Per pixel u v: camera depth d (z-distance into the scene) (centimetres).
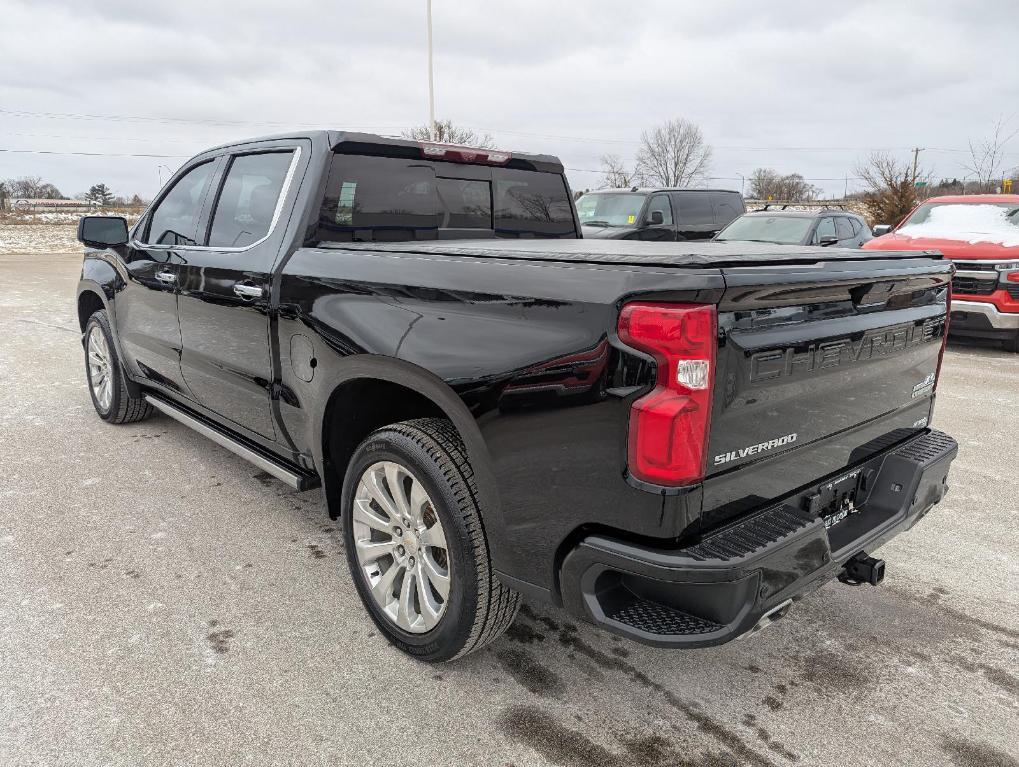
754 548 192
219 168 374
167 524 374
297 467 333
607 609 202
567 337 200
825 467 238
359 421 297
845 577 254
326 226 311
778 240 1106
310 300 285
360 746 222
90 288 497
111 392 508
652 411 183
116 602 299
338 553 346
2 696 240
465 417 225
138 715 233
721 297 182
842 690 254
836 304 223
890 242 950
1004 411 612
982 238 888
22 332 942
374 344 253
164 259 392
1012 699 250
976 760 222
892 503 262
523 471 213
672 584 195
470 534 231
